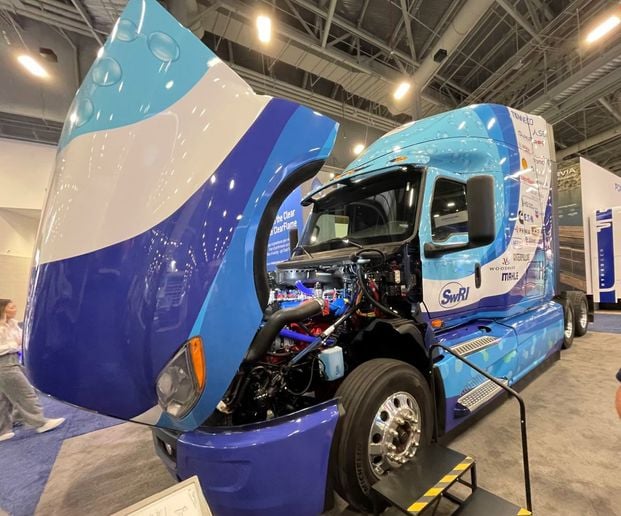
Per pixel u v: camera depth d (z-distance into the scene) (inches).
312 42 232.4
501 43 265.0
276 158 56.8
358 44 254.8
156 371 46.9
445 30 226.5
